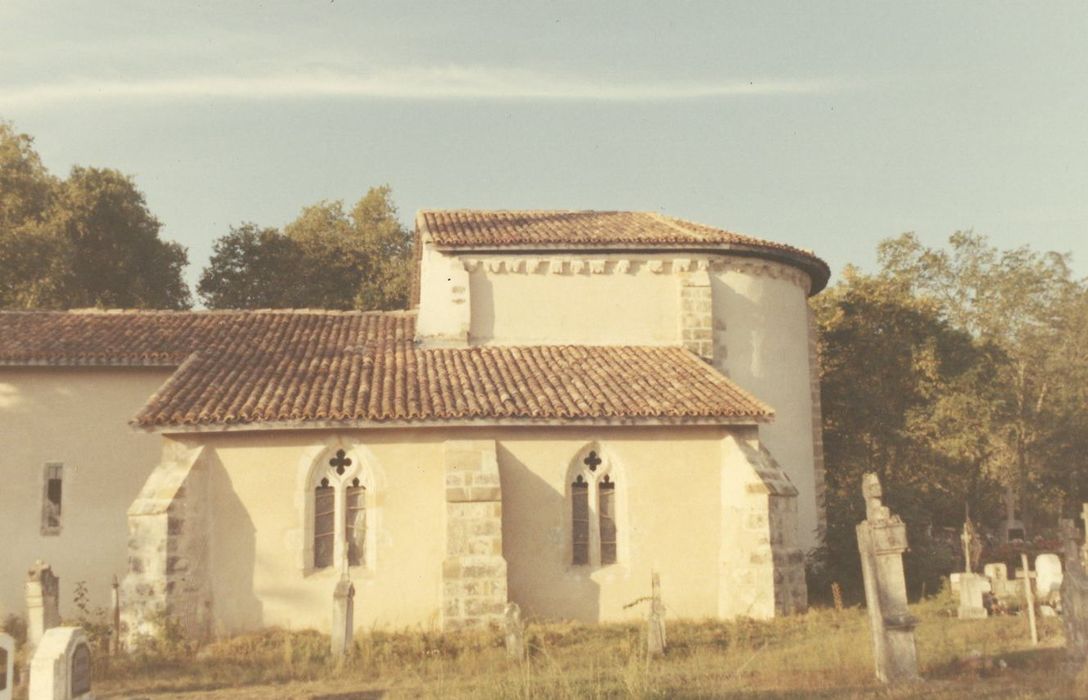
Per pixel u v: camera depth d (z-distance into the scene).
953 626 16.73
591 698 11.73
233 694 13.22
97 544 22.16
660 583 19.66
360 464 19.19
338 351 23.11
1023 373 45.69
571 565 19.52
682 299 24.06
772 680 12.51
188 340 23.78
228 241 48.06
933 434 31.03
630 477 19.91
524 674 12.98
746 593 18.86
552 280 24.36
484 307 24.14
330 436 19.03
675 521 19.89
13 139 37.00
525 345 23.95
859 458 32.72
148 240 44.50
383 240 49.31
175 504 17.77
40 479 22.28
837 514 23.48
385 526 18.97
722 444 20.22
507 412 18.97
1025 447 45.41
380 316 26.98
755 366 24.44
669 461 20.09
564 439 19.73
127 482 22.52
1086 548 17.08
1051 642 14.68
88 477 22.41
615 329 24.23
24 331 23.95
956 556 27.59
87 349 22.75
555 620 19.00
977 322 46.97
